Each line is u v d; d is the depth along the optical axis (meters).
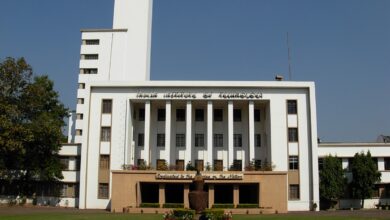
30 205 56.84
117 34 75.06
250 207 47.84
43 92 54.91
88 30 75.31
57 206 56.75
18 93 53.84
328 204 55.06
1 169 52.50
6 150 49.03
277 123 53.91
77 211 46.94
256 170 50.62
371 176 54.62
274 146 53.41
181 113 58.22
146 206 47.72
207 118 54.41
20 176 57.44
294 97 54.41
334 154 57.91
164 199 49.47
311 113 53.59
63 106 60.16
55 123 55.09
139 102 56.34
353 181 55.41
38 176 57.56
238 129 57.62
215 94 54.31
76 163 58.50
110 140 54.06
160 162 56.00
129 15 75.69
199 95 54.31
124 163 53.44
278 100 54.34
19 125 50.09
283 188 49.19
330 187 53.69
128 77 73.62
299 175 52.75
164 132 57.28
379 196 57.34
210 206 48.94
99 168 53.59
